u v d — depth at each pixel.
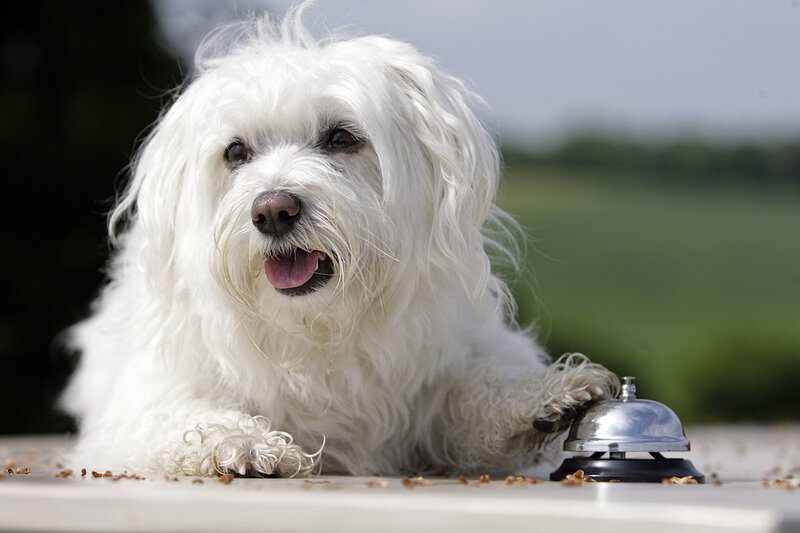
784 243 15.15
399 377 2.72
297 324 2.59
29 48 7.79
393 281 2.65
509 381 2.72
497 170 3.08
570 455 2.75
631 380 2.38
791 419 8.95
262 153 2.75
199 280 2.66
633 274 14.29
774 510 1.32
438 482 2.12
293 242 2.51
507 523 1.40
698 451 4.33
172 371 2.78
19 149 7.54
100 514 1.58
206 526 1.53
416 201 2.77
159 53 7.94
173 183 2.87
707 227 16.05
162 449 2.43
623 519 1.35
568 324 7.90
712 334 9.55
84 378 3.98
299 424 2.73
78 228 7.65
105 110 7.73
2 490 1.64
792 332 9.27
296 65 2.71
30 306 7.47
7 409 7.31
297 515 1.49
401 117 2.82
